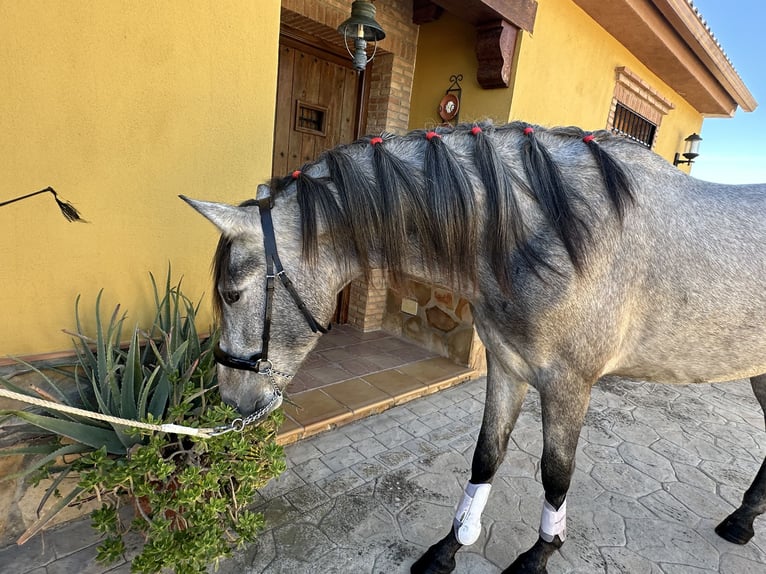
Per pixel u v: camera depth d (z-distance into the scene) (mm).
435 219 1173
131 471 1199
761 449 2658
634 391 3457
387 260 1210
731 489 2217
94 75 1488
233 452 1304
